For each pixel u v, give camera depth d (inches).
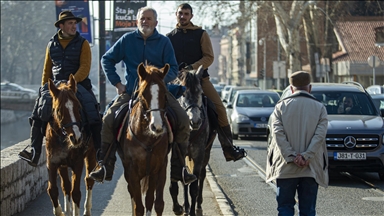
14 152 476.1
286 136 301.1
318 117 299.7
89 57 399.5
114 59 359.9
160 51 356.2
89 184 405.1
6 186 392.8
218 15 1610.5
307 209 303.1
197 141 386.9
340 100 625.9
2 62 4010.8
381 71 1707.7
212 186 527.2
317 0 1680.6
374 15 2299.5
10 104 2783.0
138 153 321.1
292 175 298.7
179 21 428.5
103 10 1004.6
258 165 681.6
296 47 1697.8
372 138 548.7
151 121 297.7
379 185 539.5
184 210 410.6
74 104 352.5
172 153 356.2
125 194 501.0
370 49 1962.4
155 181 328.2
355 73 1948.8
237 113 1003.3
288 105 302.5
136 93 337.1
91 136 387.2
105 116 350.0
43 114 370.0
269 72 3063.5
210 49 425.1
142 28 352.5
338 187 529.7
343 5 1866.4
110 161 347.6
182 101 375.9
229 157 441.4
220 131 434.3
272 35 2098.9
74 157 370.6
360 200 465.1
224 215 407.2
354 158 546.0
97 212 429.4
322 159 302.5
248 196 491.2
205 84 424.5
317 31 1765.5
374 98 846.5
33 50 4151.1
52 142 368.2
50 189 373.1
